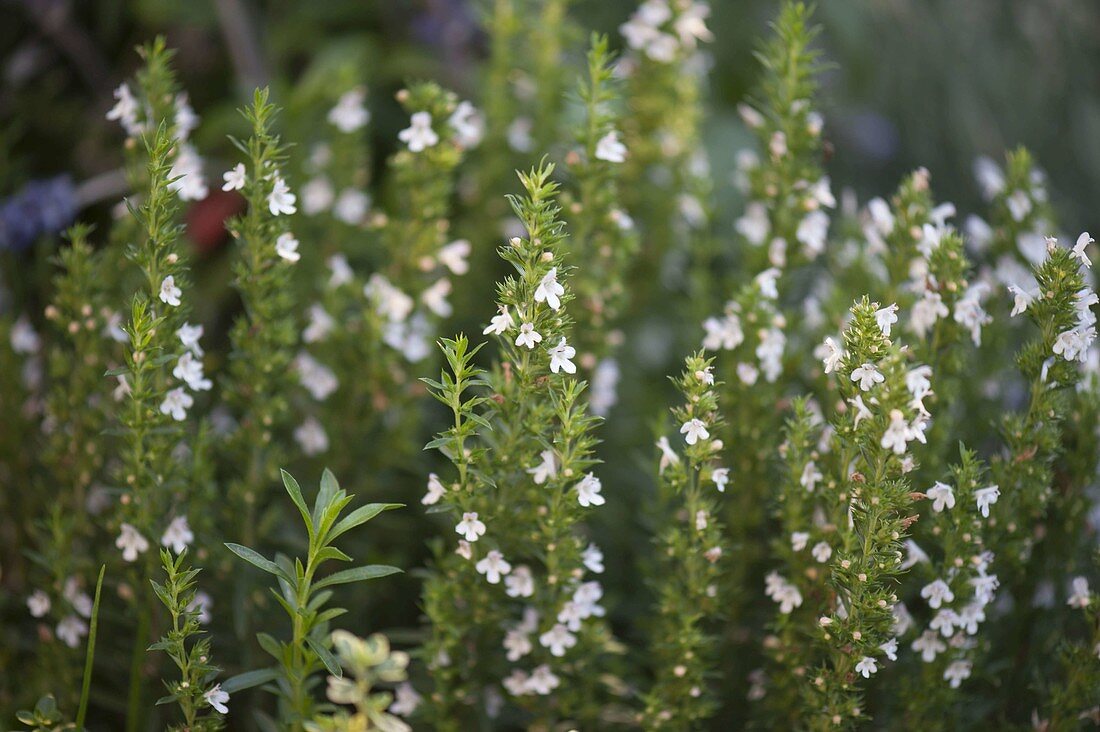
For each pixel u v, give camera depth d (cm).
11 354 71
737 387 69
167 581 65
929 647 64
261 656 68
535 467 63
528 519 64
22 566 71
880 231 71
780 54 70
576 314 71
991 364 71
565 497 63
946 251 65
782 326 69
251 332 66
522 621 68
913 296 69
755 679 68
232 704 69
